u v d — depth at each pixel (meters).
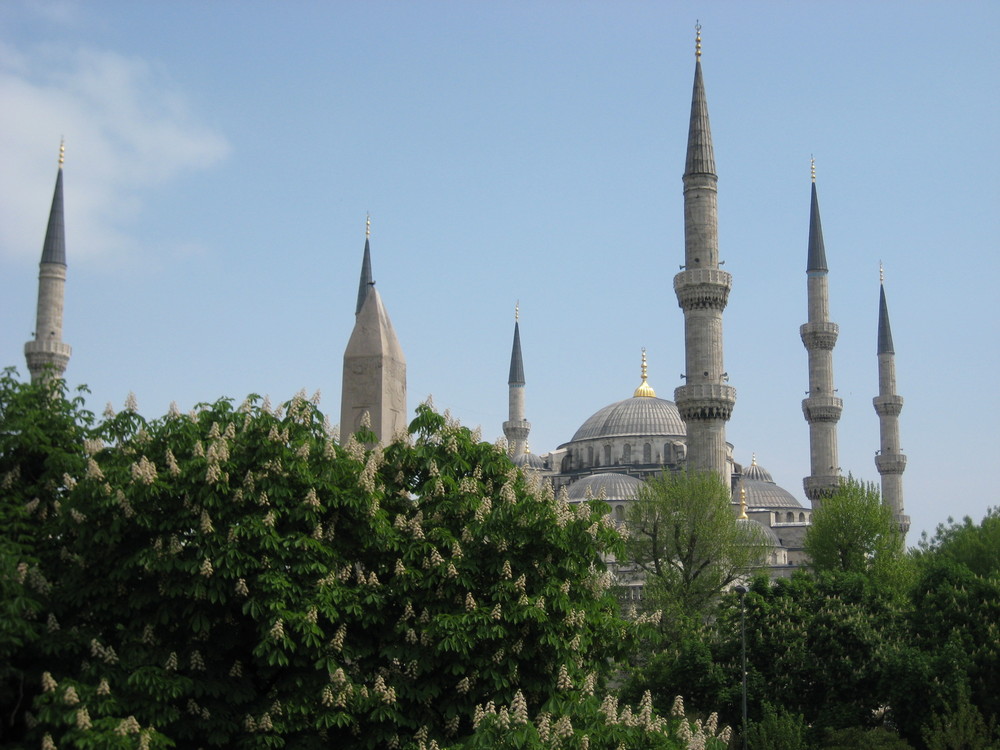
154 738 23.09
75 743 22.33
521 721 23.92
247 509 26.86
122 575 26.36
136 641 26.25
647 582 87.75
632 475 158.50
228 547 25.70
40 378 32.66
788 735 53.00
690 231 106.62
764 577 68.69
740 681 60.72
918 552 108.56
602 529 30.41
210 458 26.44
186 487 26.39
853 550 97.56
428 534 28.78
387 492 30.50
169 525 26.27
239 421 29.28
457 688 27.05
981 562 93.31
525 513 29.06
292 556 26.50
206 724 25.66
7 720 26.11
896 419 160.12
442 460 31.48
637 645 31.98
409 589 27.94
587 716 25.92
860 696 60.06
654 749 25.16
